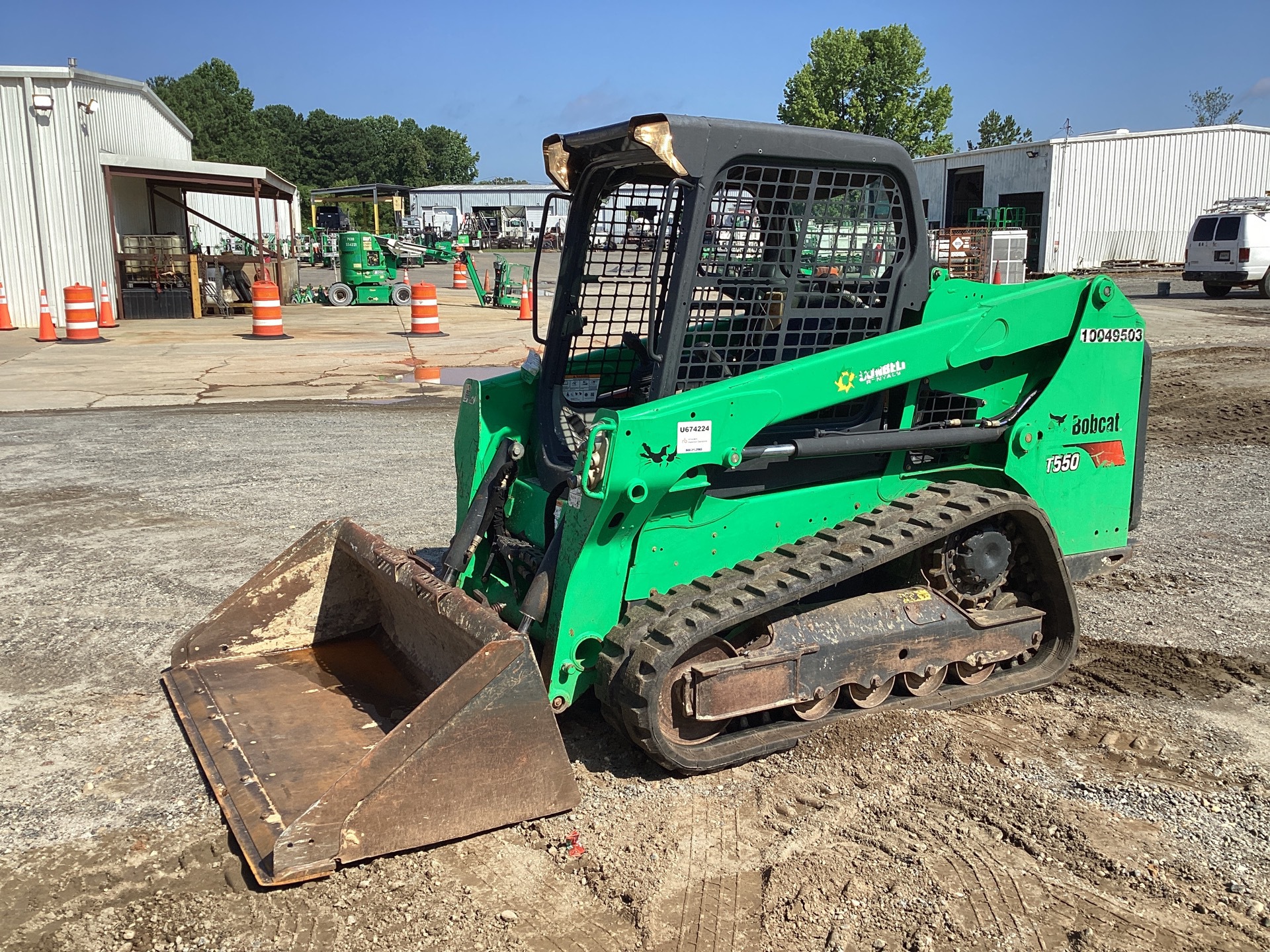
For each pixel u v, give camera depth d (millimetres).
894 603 4184
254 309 17984
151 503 7523
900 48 52375
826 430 4164
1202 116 68188
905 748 3934
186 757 3941
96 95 21109
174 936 2904
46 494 7801
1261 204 22516
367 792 3162
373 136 111125
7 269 19828
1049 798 3619
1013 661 4660
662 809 3559
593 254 4324
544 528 4195
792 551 4020
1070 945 2861
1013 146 34094
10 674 4664
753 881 3156
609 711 3732
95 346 16562
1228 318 18375
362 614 4738
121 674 4672
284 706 4086
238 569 6078
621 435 3502
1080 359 4621
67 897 3094
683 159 3553
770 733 3936
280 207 41719
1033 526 4426
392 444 9594
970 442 4418
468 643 3525
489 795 3338
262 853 3160
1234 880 3152
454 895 3078
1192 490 7910
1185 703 4371
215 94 85062
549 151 4184
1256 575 5961
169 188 26672
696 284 3711
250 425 10453
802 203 3885
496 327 20219
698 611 3668
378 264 26578
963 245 22406
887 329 4203
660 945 2854
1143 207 33469
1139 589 5750
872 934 2896
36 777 3791
